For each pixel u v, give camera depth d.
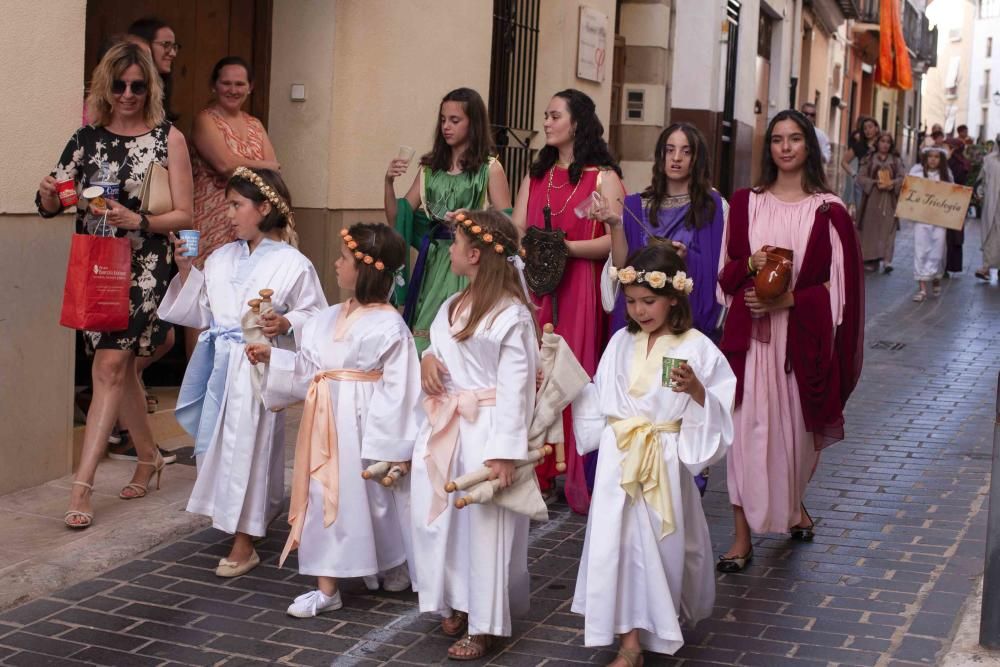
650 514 4.40
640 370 4.56
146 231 5.90
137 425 6.18
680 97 17.25
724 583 5.38
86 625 4.78
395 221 6.73
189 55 8.04
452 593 4.64
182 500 6.21
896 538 6.03
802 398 5.62
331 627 4.84
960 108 70.06
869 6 30.97
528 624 4.91
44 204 5.75
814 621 4.94
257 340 5.15
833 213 5.64
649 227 6.17
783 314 5.62
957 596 5.19
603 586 4.35
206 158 7.32
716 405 4.41
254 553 5.46
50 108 6.12
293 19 8.24
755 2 20.03
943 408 9.10
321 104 8.23
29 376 6.19
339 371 5.01
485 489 4.40
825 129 29.34
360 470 4.99
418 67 9.20
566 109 6.52
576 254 6.43
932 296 15.23
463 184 6.60
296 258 5.42
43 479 6.34
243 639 4.70
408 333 4.99
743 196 5.77
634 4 15.84
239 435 5.26
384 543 5.12
